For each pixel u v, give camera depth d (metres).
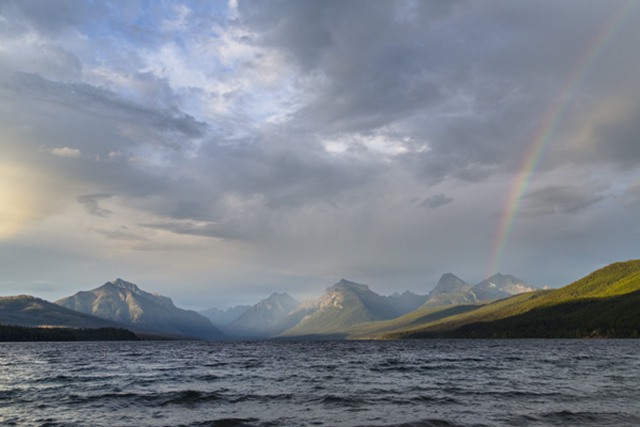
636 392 53.97
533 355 144.75
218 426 38.06
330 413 43.03
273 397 53.59
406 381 71.06
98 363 124.94
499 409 43.66
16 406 48.44
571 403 46.53
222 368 104.56
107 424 38.97
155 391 60.22
